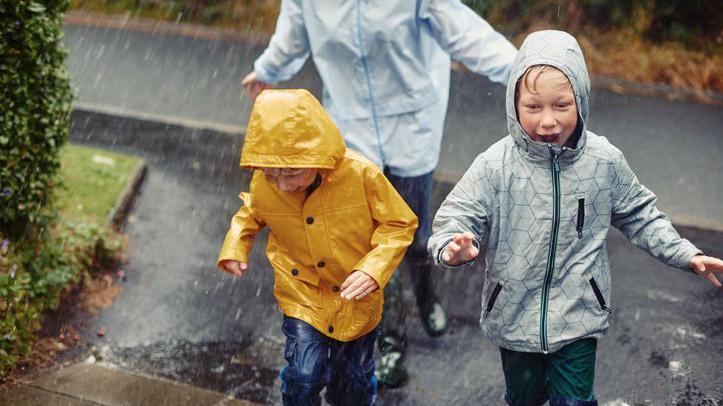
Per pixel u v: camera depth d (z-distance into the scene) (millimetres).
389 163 6266
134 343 6789
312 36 6137
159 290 7566
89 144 10727
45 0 6922
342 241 4883
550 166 4570
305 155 4469
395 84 6082
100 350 6660
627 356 6648
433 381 6367
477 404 6117
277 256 5145
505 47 6016
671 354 6695
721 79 13758
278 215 4879
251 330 7043
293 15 6395
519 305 4723
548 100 4398
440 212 4766
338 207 4801
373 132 6188
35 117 6969
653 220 4645
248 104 12695
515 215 4648
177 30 16391
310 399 5027
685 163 10898
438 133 6348
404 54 6000
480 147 11133
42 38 6773
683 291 7637
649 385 6297
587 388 4723
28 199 6980
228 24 16641
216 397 5980
